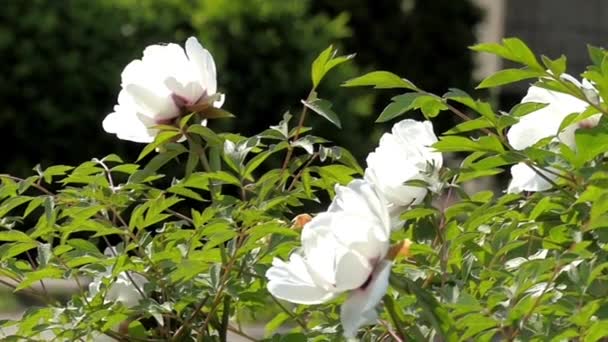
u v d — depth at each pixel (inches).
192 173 150.3
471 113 655.8
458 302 138.7
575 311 138.6
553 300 140.8
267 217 148.1
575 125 148.9
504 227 145.2
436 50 713.6
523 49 141.3
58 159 507.2
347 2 708.0
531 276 138.7
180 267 145.3
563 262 138.7
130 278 149.9
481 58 727.7
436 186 146.3
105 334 151.6
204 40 516.4
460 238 144.0
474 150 145.1
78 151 508.1
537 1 802.2
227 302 150.9
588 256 137.9
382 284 132.4
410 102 144.6
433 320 135.0
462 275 144.3
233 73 516.4
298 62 521.3
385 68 711.7
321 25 536.4
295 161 153.3
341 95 516.4
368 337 149.8
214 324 151.8
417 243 146.9
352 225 134.3
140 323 152.1
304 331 152.4
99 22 510.9
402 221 147.1
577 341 142.3
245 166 152.2
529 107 143.9
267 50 517.7
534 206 146.8
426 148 147.9
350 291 134.5
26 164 504.4
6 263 153.3
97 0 513.7
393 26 711.7
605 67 141.8
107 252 155.6
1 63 500.4
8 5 501.0
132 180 150.8
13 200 150.7
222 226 146.9
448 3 716.7
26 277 149.4
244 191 152.1
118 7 517.7
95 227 149.9
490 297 138.7
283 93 517.0
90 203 153.4
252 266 147.0
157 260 148.3
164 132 151.3
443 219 147.5
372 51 711.7
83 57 506.9
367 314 133.3
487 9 733.9
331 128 511.8
